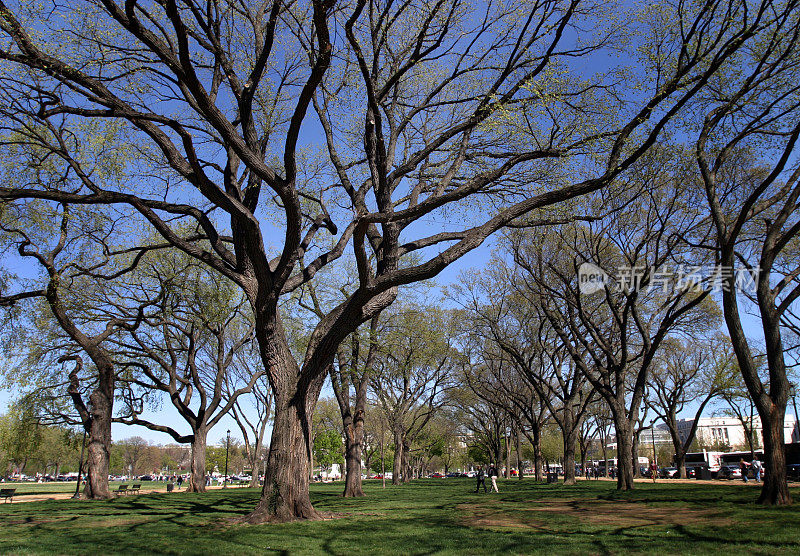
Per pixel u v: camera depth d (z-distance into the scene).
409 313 26.97
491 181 14.21
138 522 14.02
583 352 34.38
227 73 13.30
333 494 28.45
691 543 9.22
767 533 9.91
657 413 48.50
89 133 15.79
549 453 82.50
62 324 23.33
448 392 50.66
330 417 67.62
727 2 13.68
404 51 15.13
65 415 27.53
